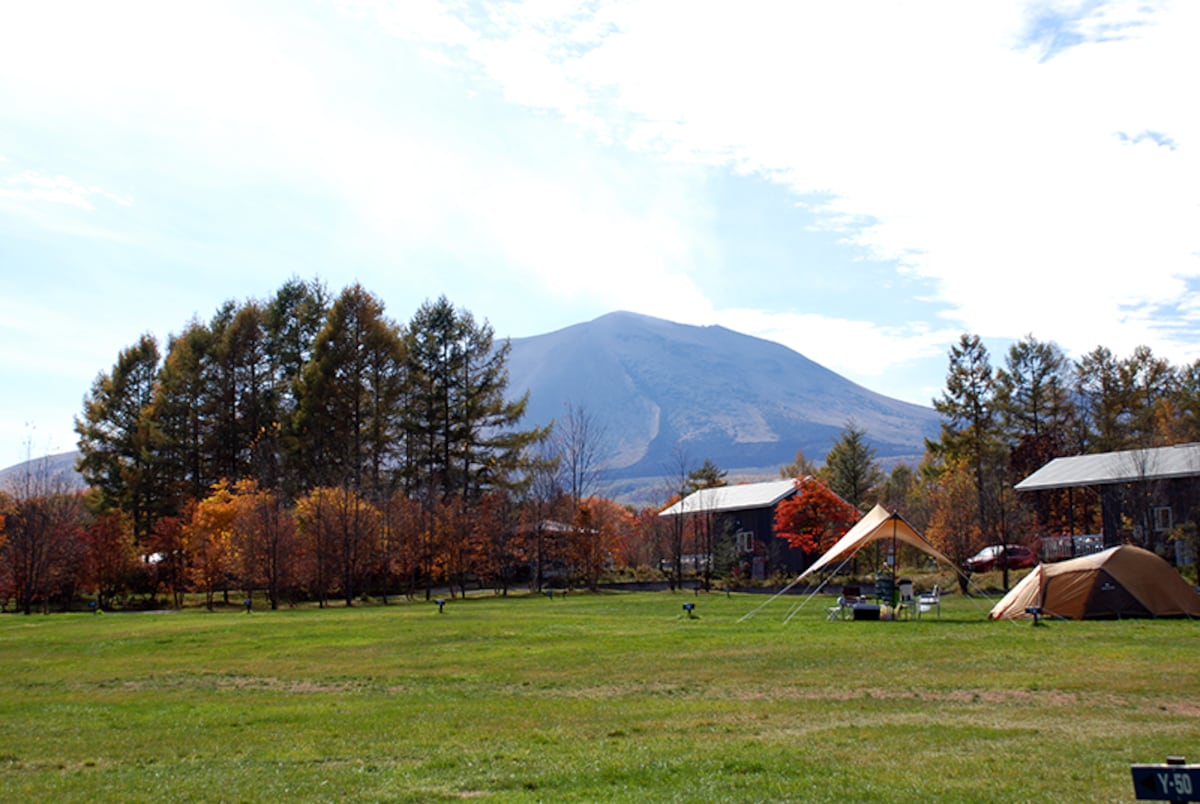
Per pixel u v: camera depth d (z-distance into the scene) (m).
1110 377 69.06
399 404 67.00
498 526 54.69
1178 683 14.67
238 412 67.62
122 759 11.27
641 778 9.38
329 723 13.20
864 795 8.48
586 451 111.81
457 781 9.50
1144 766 5.52
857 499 66.38
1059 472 51.59
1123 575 25.47
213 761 10.97
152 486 64.81
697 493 72.75
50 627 30.62
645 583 61.44
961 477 54.41
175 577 52.72
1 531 50.31
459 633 24.92
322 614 35.16
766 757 10.12
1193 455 46.41
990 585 43.25
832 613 28.05
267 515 46.75
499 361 68.44
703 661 18.53
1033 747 10.41
